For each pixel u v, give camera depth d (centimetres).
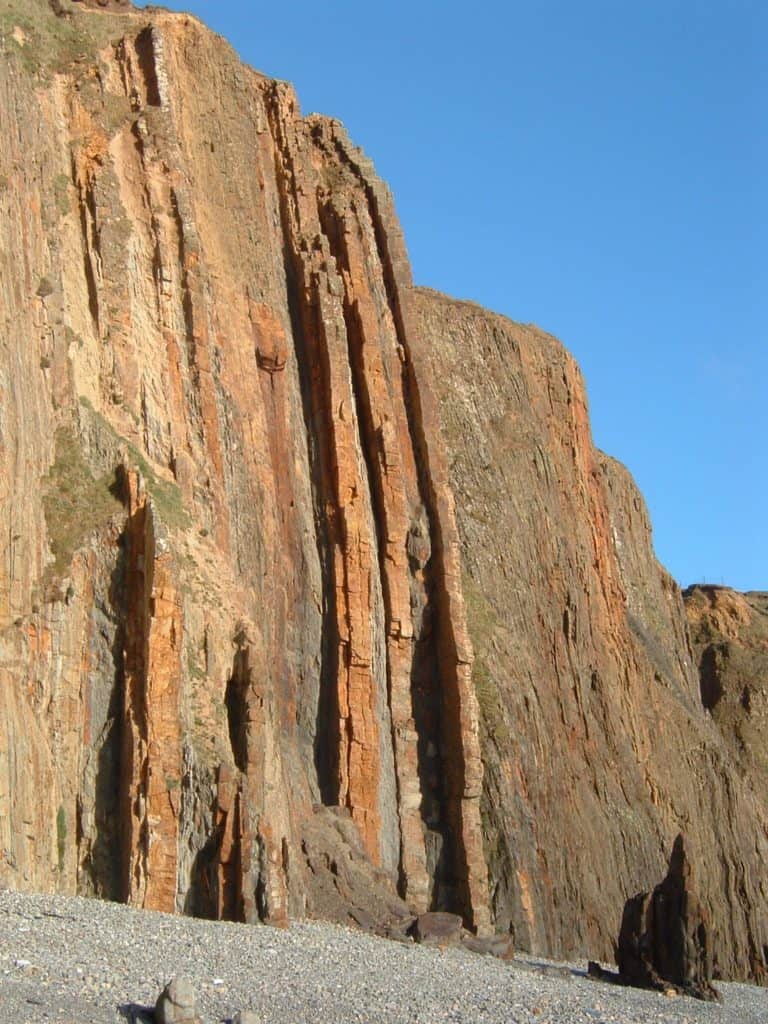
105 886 3509
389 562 5112
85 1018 2266
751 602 10644
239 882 3578
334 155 5897
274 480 4938
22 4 4784
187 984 2347
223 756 3709
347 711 4772
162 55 5069
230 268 5053
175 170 4797
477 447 6425
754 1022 3697
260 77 5750
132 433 4253
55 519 3778
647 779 6656
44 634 3584
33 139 4169
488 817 5116
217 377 4744
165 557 3731
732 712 8819
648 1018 3200
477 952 4175
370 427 5272
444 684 5103
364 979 2969
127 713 3641
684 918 4159
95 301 4359
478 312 6981
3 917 2916
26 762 3412
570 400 7219
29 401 3775
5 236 3828
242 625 4019
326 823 4519
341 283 5431
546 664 6203
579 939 5388
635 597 7962
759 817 7406
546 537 6550
